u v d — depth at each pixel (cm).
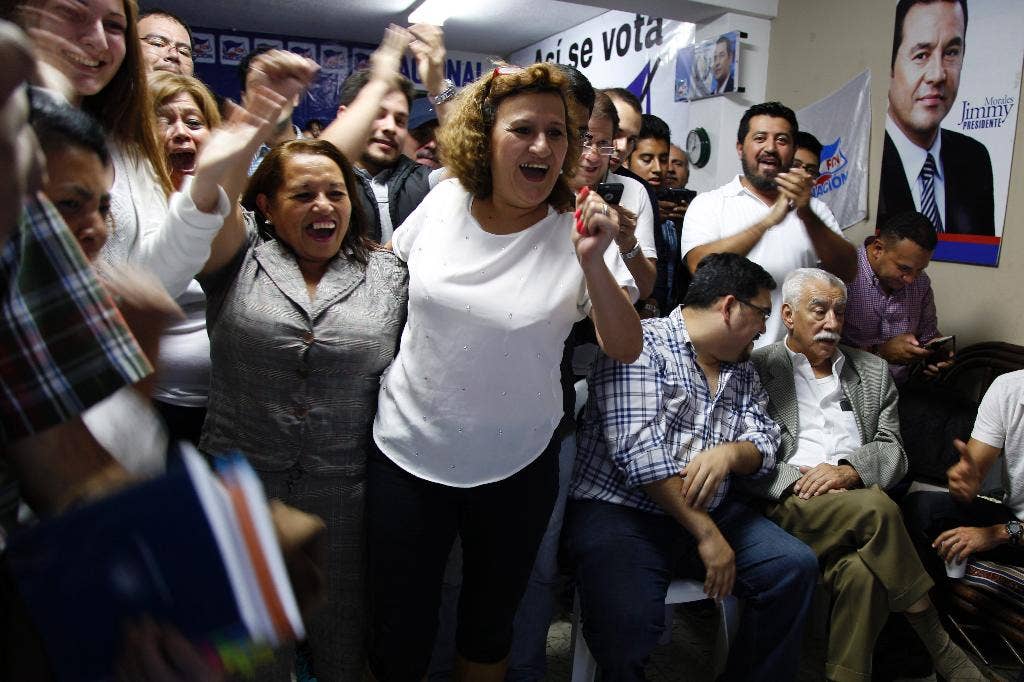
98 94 119
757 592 170
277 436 135
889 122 316
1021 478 194
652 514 178
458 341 127
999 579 186
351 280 144
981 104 278
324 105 631
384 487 136
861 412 207
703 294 179
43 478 58
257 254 139
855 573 172
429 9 529
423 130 306
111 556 49
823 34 347
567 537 176
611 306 123
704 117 392
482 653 144
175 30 205
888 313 269
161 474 51
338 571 141
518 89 121
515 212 129
